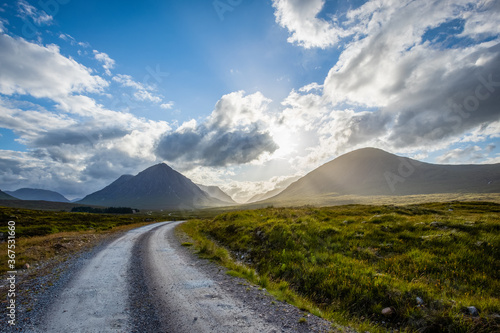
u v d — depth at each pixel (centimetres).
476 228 1312
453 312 604
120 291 791
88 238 2248
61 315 607
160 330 527
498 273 854
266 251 1437
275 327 541
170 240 2134
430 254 1064
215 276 969
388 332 595
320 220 2234
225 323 557
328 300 791
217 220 3428
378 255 1166
